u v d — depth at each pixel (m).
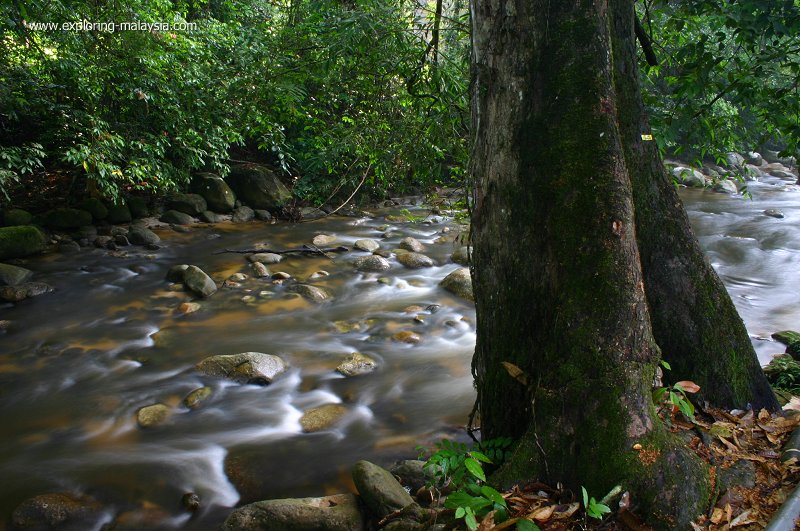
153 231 9.78
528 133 2.70
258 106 6.86
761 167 17.47
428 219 11.06
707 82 4.14
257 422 4.45
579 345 2.52
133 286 7.50
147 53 8.52
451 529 2.46
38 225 8.95
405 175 5.59
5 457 4.00
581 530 2.29
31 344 5.84
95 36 8.21
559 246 2.61
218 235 9.86
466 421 4.37
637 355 2.55
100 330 6.19
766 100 4.24
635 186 3.24
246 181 11.18
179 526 3.34
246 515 3.15
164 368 5.31
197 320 6.50
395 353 5.67
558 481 2.51
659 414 2.92
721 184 14.29
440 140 4.69
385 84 5.20
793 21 3.86
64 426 4.39
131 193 10.52
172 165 10.04
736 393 3.29
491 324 2.93
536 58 2.67
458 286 7.39
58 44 8.22
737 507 2.48
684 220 3.35
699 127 4.56
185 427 4.38
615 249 2.54
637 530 2.29
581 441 2.48
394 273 8.23
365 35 4.48
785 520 2.33
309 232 10.28
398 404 4.68
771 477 2.69
